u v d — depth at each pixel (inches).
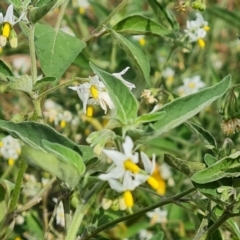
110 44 23.1
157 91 18.0
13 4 14.0
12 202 14.7
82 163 12.2
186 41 19.2
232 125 14.9
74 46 15.4
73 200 14.8
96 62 21.7
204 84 23.7
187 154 21.1
